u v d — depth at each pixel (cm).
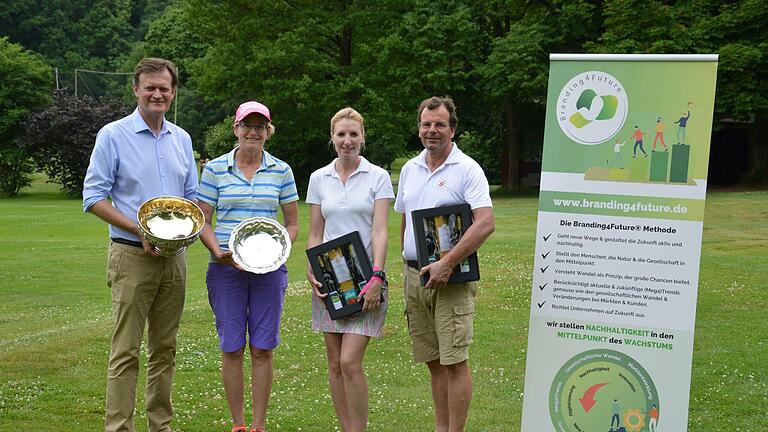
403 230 526
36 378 700
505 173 3944
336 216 518
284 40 3541
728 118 3114
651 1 2902
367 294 499
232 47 3731
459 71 3381
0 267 1652
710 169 3484
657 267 464
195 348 827
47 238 2238
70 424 576
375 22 3606
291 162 3922
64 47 8388
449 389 498
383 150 4197
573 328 484
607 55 464
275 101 3578
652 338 468
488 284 1203
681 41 2866
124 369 485
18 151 4666
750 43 2861
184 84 6650
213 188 531
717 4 2966
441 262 474
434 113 489
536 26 3189
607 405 481
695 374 724
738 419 607
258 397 534
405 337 878
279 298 532
